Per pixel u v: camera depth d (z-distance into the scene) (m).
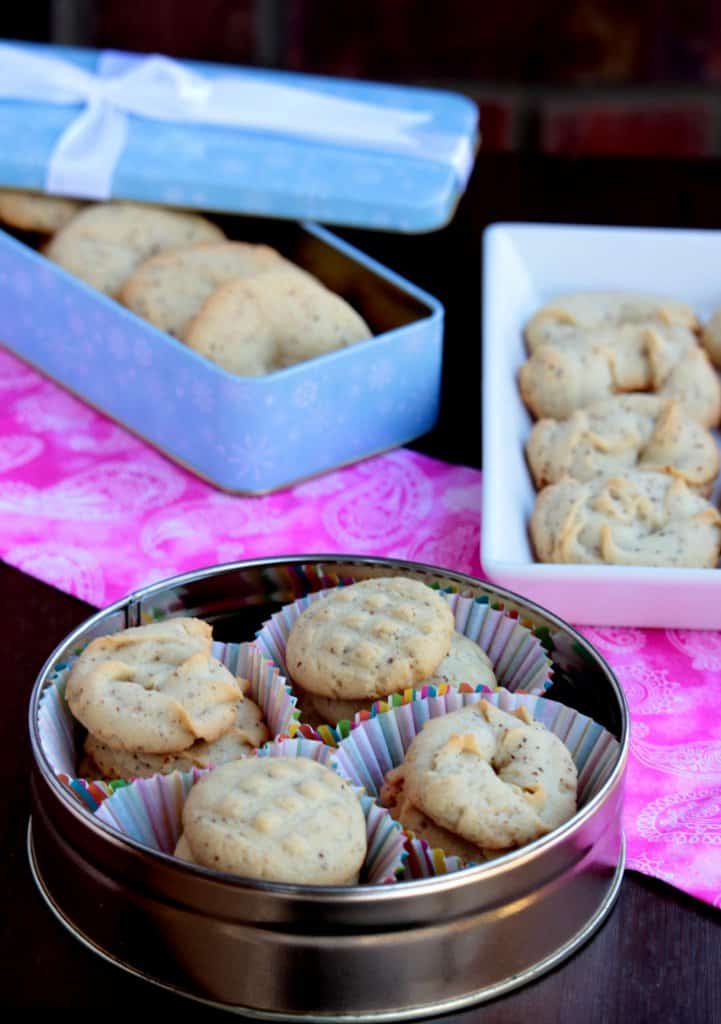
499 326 1.08
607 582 0.91
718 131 1.70
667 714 0.89
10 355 1.13
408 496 1.02
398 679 0.82
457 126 1.17
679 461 1.00
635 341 1.08
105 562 0.97
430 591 0.85
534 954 0.75
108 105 1.17
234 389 0.98
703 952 0.77
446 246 1.22
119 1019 0.74
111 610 0.84
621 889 0.80
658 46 1.67
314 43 1.74
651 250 1.15
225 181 1.11
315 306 1.05
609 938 0.77
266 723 0.84
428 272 1.20
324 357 1.00
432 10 1.71
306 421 1.01
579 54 1.69
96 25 1.73
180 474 1.04
